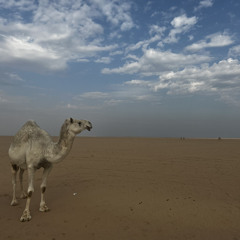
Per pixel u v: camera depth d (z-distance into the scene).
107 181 9.70
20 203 6.87
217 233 4.97
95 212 6.00
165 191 8.08
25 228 5.10
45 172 6.25
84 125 5.62
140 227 5.19
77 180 9.98
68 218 5.62
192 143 35.16
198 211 6.21
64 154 5.68
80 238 4.66
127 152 20.50
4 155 18.16
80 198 7.21
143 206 6.51
